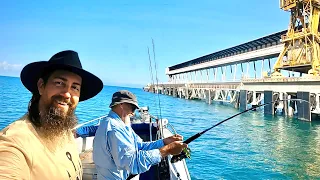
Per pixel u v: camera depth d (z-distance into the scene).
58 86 1.26
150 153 2.63
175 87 82.00
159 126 6.35
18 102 30.89
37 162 1.05
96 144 2.78
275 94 32.75
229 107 46.16
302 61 31.92
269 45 46.44
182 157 3.28
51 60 1.25
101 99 58.31
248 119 28.81
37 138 1.11
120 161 2.56
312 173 9.98
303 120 26.72
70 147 1.35
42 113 1.19
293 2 32.78
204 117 30.09
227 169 10.20
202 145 14.45
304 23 31.59
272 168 10.51
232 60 52.34
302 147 14.62
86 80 1.49
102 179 2.75
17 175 0.96
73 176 1.29
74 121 1.35
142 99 55.66
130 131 2.86
